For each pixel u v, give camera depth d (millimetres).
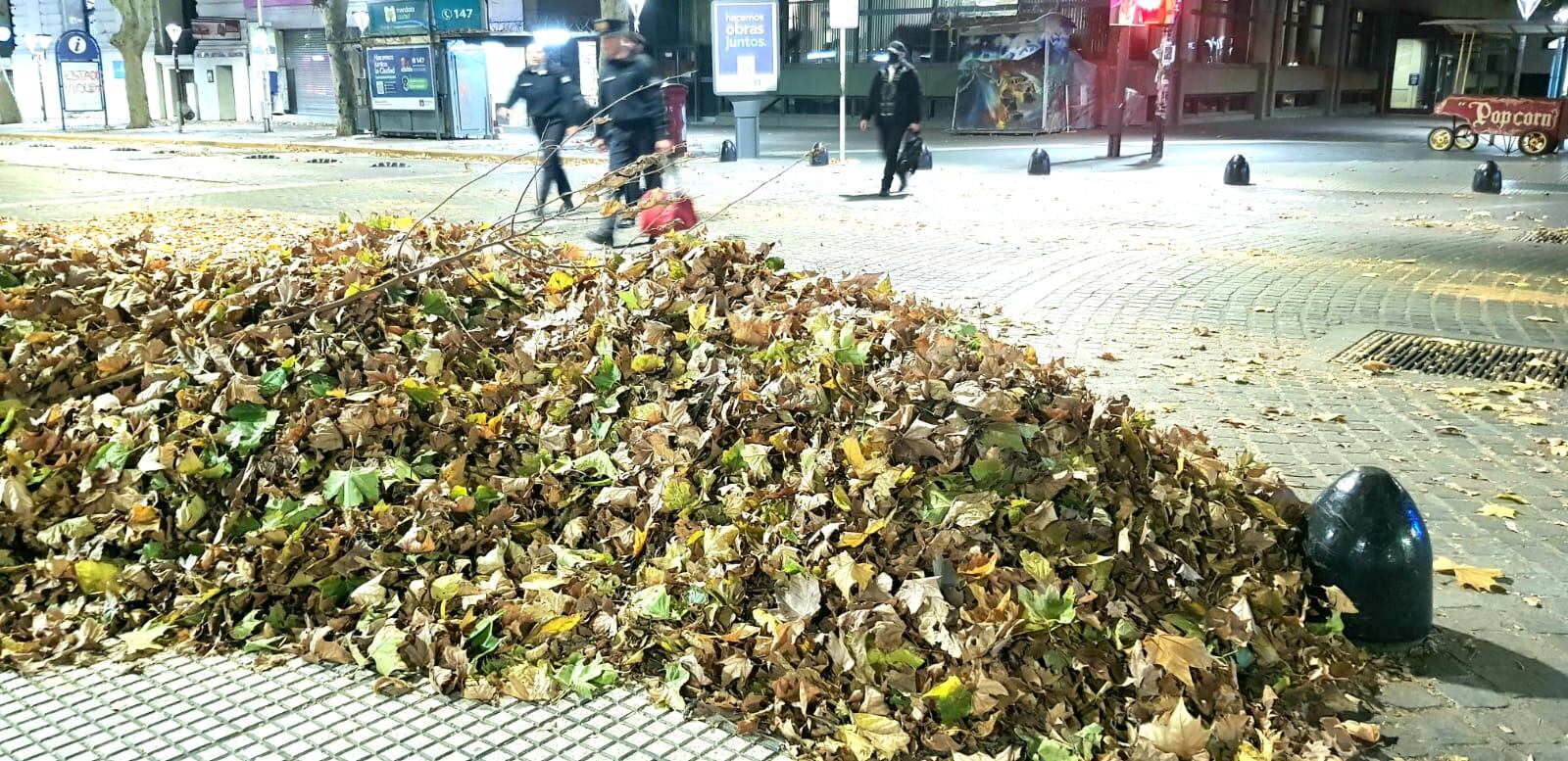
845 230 12492
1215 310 8492
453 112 28734
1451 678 3445
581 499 3980
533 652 3258
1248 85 38000
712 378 4348
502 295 5227
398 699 3102
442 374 4480
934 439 3803
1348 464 5270
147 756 2820
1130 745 2918
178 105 36719
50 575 3596
